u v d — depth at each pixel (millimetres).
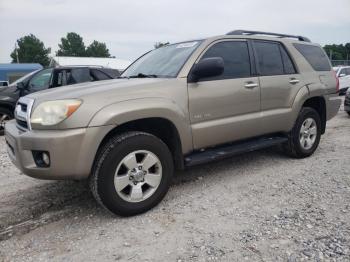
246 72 4465
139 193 3455
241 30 4691
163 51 4691
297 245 2805
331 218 3242
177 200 3838
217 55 4230
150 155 3512
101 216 3521
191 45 4277
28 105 3355
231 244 2875
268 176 4543
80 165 3133
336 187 4023
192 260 2676
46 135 3076
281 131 4996
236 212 3475
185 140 3805
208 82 4012
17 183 4629
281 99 4855
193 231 3123
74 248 2932
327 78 5691
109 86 3525
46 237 3141
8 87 8594
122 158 3314
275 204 3627
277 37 5180
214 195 3947
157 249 2855
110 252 2846
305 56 5438
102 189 3258
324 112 5691
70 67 8570
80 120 3104
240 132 4367
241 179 4461
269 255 2689
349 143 6359
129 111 3311
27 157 3189
